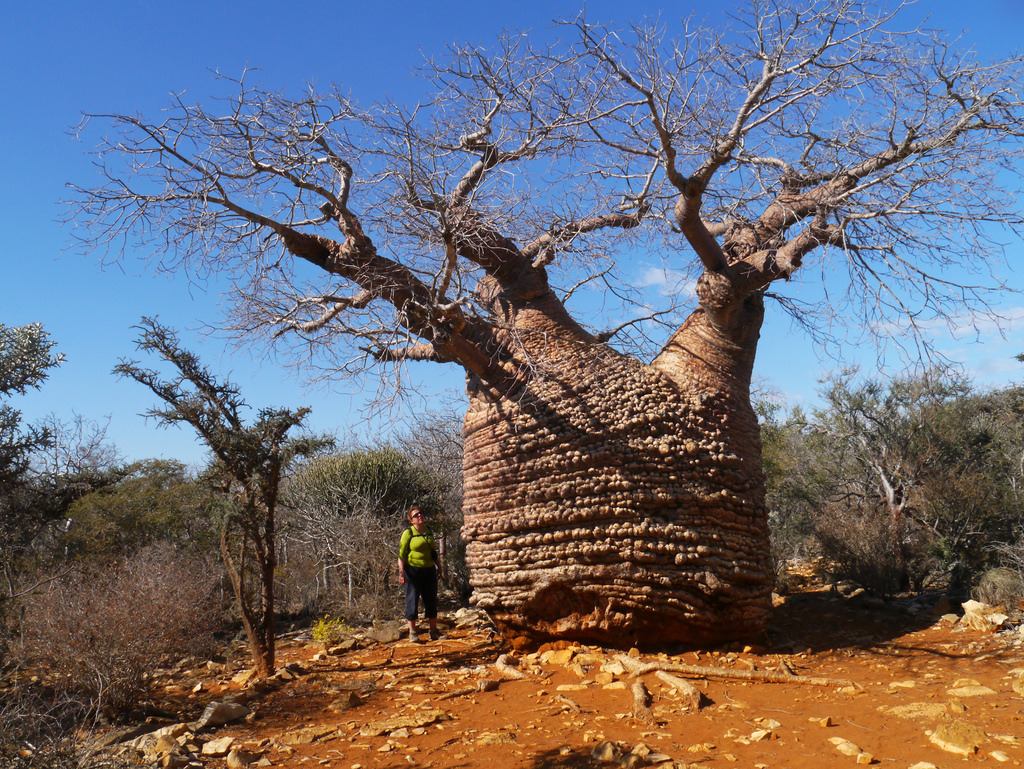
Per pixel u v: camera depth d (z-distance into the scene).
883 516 10.31
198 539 10.62
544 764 4.09
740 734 4.41
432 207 7.27
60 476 8.69
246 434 6.54
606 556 6.75
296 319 7.86
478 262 8.05
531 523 7.07
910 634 7.21
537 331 7.50
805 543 13.50
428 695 5.76
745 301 7.65
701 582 6.66
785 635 7.47
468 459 7.82
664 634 6.75
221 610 8.58
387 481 12.12
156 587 6.63
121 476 9.29
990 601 7.97
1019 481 10.65
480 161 8.06
